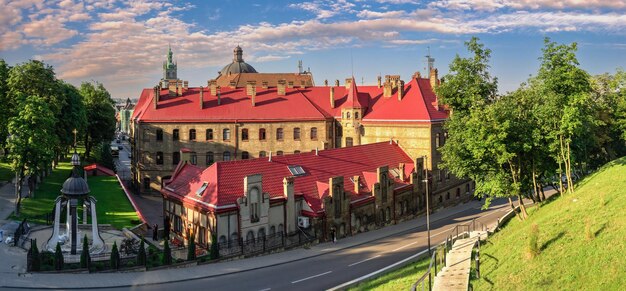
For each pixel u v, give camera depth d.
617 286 23.53
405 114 79.00
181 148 82.81
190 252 45.56
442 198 77.44
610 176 45.09
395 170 70.50
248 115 85.56
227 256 47.28
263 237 50.28
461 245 43.12
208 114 84.38
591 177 51.53
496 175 50.84
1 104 69.62
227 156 84.75
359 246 54.12
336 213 57.09
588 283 25.00
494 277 30.36
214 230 48.31
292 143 86.94
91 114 108.25
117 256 42.09
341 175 62.75
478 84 62.84
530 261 30.06
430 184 74.19
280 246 51.38
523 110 52.03
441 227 63.72
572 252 28.72
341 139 89.88
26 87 71.56
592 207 35.59
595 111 60.62
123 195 75.25
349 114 85.62
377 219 63.12
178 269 44.09
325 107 91.81
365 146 71.69
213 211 48.19
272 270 45.03
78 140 103.44
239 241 49.28
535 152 50.41
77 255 44.38
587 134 54.78
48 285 37.66
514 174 50.56
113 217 61.06
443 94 65.50
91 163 108.12
